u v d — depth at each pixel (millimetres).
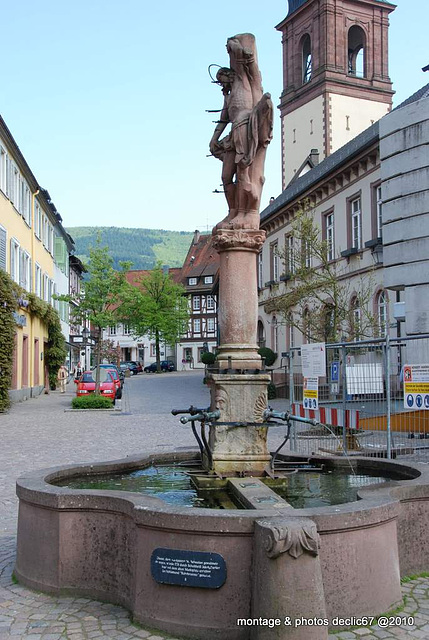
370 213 27422
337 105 50312
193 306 93062
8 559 6910
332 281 21953
